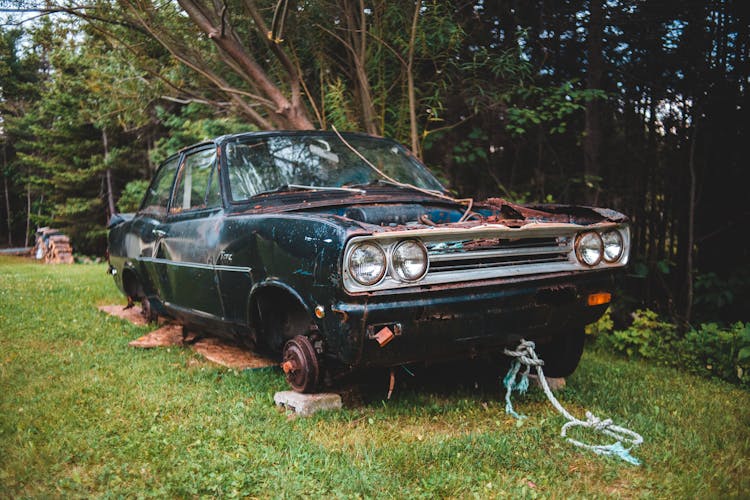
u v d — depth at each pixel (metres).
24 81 23.39
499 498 2.42
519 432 3.12
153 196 5.37
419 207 3.57
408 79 5.98
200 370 4.18
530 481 2.61
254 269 3.46
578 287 3.42
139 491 2.44
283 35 6.49
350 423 3.22
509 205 3.59
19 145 26.42
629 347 5.25
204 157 4.42
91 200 20.78
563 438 3.04
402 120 6.27
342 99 6.12
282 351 3.79
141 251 5.16
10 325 5.46
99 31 6.45
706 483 2.58
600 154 6.50
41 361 4.32
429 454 2.80
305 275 3.00
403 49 6.20
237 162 4.11
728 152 5.72
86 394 3.60
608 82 6.54
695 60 5.80
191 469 2.61
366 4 6.41
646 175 6.23
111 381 3.87
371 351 2.89
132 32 6.90
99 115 8.45
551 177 6.80
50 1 6.03
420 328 2.94
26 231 32.78
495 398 3.71
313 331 3.40
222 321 3.95
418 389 3.88
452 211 3.67
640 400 3.81
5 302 6.57
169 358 4.50
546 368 4.04
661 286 6.02
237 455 2.75
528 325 3.31
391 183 4.23
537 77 6.65
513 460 2.78
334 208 3.51
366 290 2.78
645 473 2.70
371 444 2.91
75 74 9.48
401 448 2.85
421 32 5.89
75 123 13.98
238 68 6.41
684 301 5.83
